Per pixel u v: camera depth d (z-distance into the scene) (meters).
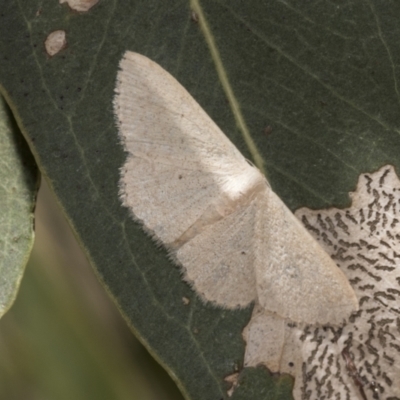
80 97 0.16
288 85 0.16
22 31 0.16
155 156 0.16
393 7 0.16
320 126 0.16
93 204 0.16
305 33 0.16
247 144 0.16
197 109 0.16
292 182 0.16
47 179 0.16
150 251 0.16
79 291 0.17
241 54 0.16
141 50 0.16
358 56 0.16
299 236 0.16
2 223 0.16
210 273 0.16
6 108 0.16
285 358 0.16
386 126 0.16
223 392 0.16
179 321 0.16
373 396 0.16
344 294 0.16
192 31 0.16
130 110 0.16
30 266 0.17
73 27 0.16
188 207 0.16
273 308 0.16
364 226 0.16
